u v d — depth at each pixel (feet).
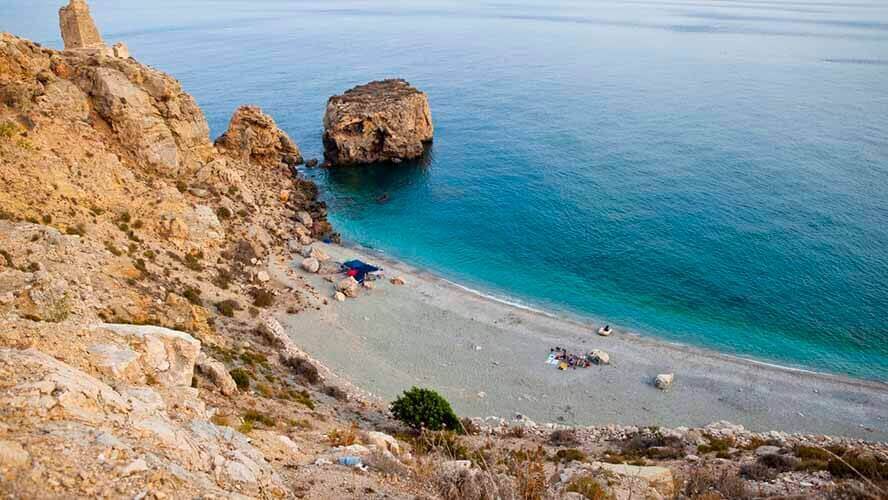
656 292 214.90
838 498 65.72
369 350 169.99
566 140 378.32
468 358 170.91
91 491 36.17
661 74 574.56
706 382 163.12
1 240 115.14
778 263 226.58
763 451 101.91
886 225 249.75
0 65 171.22
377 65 649.20
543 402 151.64
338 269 218.38
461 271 233.96
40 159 157.28
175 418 58.85
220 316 154.81
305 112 462.19
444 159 356.59
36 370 46.32
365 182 326.44
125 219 169.48
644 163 333.21
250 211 234.58
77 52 209.56
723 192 290.35
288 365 143.64
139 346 73.56
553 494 59.47
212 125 421.18
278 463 63.87
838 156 330.34
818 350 180.45
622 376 164.96
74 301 101.24
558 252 245.86
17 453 35.86
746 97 471.62
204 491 42.52
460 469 64.39
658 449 109.09
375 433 91.15
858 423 146.30
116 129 197.16
